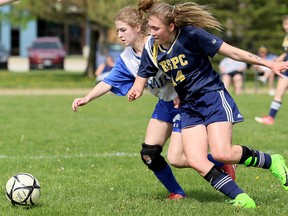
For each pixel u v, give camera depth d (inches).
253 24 3560.5
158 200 681.0
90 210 628.1
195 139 618.5
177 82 619.8
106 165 921.5
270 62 601.3
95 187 762.8
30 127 1387.8
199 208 629.9
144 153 671.8
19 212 620.7
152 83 654.5
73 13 3149.6
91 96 671.1
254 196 700.0
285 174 650.8
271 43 3555.6
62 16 3122.5
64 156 1000.9
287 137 1244.5
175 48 607.8
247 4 3508.9
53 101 2080.5
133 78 677.3
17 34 5974.4
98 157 988.6
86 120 1541.6
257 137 1239.5
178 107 645.3
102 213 616.1
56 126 1411.2
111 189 748.0
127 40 655.8
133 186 772.6
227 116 609.9
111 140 1187.3
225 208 622.8
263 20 3543.3
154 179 817.5
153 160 672.4
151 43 624.4
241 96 2309.3
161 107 668.1
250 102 2059.5
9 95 2338.8
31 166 904.3
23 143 1146.7
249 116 1649.9
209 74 618.5
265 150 1074.7
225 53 602.5
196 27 603.8
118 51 3304.6
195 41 603.5
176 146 651.5
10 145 1120.2
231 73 2364.7
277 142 1174.3
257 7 3533.5
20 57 5959.6
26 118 1576.0
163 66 621.6
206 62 618.2
